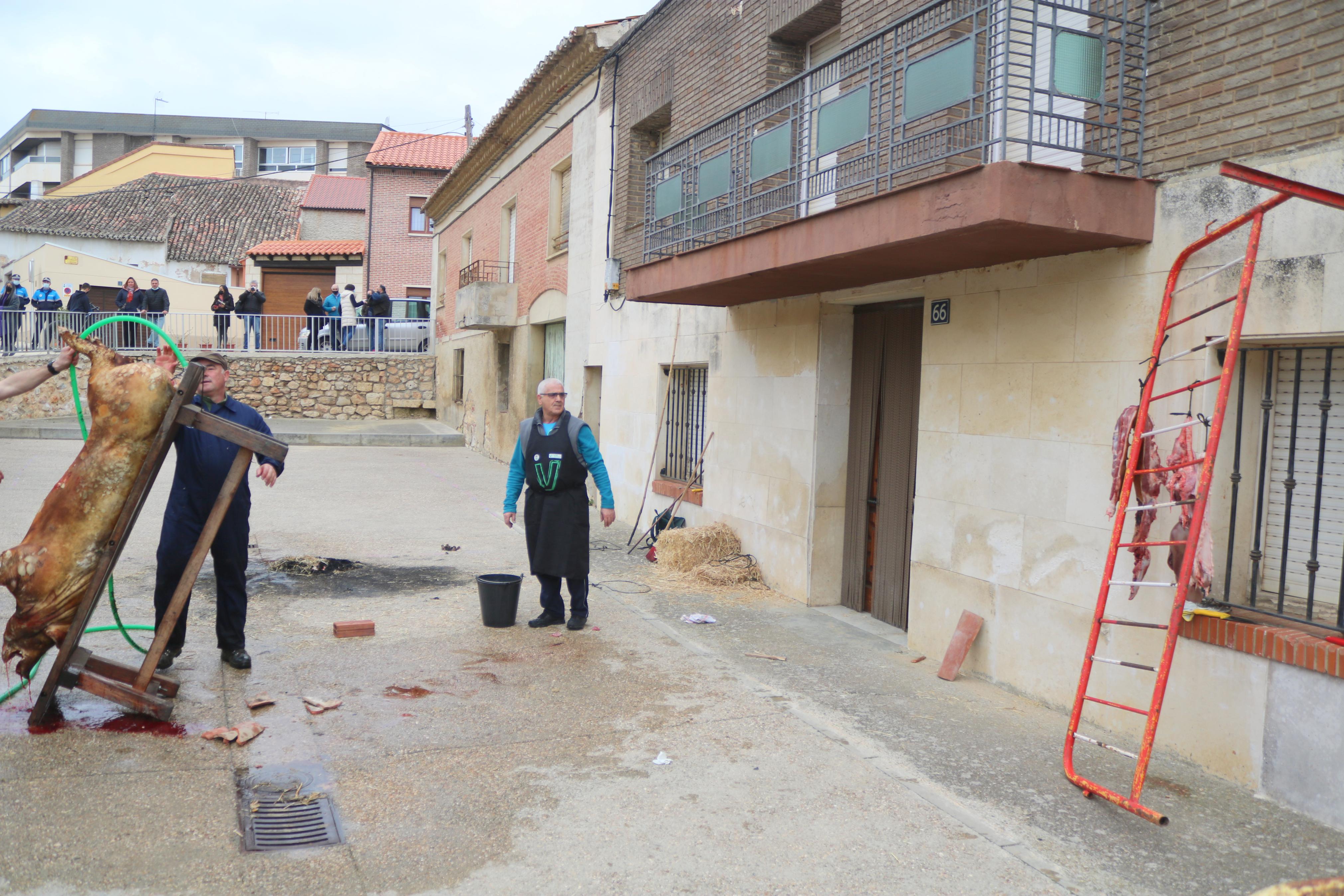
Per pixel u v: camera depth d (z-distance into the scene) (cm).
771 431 816
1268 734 404
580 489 641
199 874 319
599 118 1227
